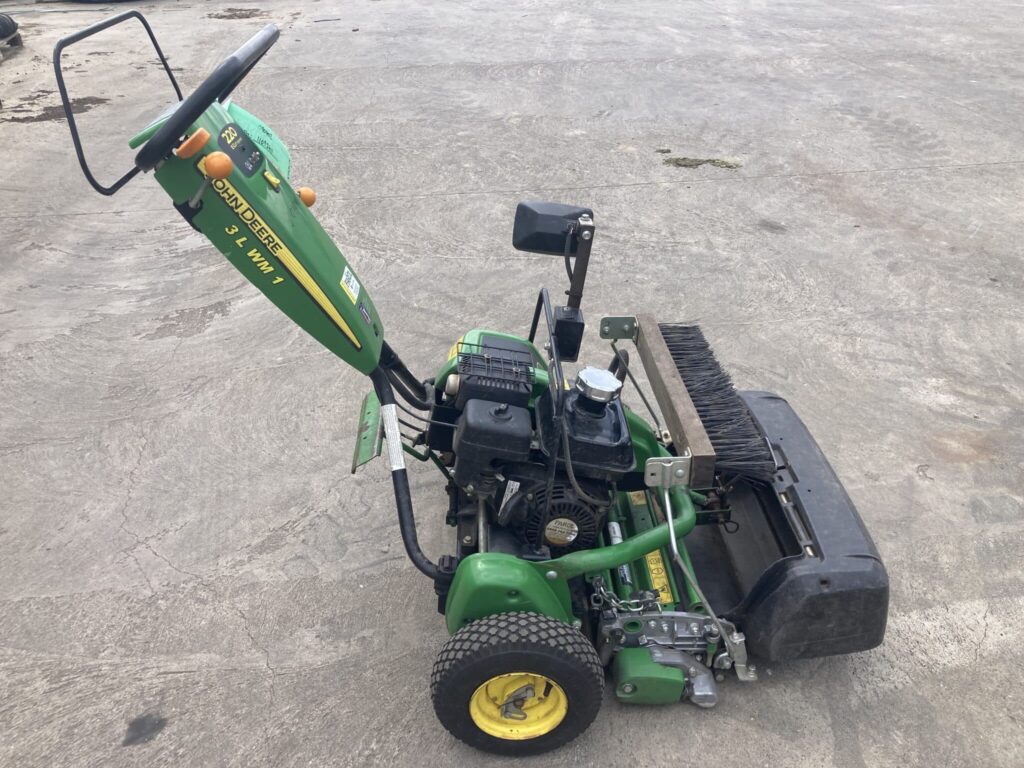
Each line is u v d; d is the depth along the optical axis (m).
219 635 3.77
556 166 8.95
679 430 3.05
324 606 3.92
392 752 3.25
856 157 9.23
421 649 3.70
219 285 6.73
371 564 4.15
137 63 12.62
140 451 4.92
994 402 5.41
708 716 3.40
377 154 9.23
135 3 17.09
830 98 11.10
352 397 5.40
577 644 2.95
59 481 4.68
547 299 3.44
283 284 2.99
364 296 3.29
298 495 4.59
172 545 4.26
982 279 6.83
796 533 3.29
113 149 9.29
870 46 13.71
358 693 3.50
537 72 12.14
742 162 9.07
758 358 5.80
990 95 11.29
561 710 3.08
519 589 2.97
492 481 3.20
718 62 12.66
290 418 5.20
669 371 3.37
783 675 3.59
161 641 3.74
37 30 14.81
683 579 3.54
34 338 5.99
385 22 15.16
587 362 5.76
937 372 5.70
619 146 9.50
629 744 3.29
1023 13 16.22
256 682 3.54
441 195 8.26
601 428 3.15
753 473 3.28
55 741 3.28
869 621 3.16
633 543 3.16
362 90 11.36
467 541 3.37
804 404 5.35
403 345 5.92
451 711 3.03
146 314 6.32
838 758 3.26
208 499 4.56
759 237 7.47
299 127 10.00
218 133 2.78
